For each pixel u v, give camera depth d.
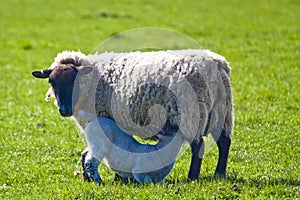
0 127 24.44
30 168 18.84
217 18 54.88
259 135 21.47
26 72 37.72
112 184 16.50
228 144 16.95
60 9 62.38
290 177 16.38
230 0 65.00
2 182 17.64
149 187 15.56
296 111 24.94
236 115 24.64
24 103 29.28
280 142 20.50
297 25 50.00
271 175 16.70
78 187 16.09
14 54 43.78
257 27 49.59
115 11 59.97
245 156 19.20
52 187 16.58
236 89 29.61
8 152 20.77
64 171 18.58
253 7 60.22
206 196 14.70
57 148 21.20
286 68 34.09
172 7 61.69
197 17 55.72
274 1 63.28
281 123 23.09
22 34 51.25
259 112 25.00
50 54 43.22
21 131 23.73
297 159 18.64
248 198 14.55
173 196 14.84
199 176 16.55
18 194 16.20
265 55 38.66
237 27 49.97
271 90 28.88
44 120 25.47
